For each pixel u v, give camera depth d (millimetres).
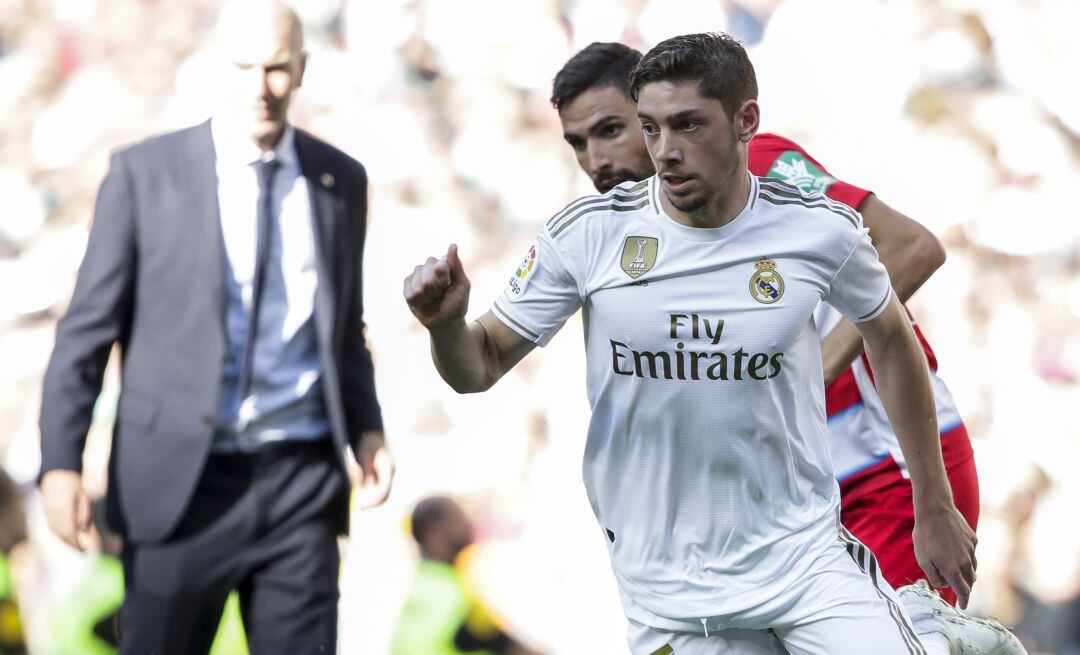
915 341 12023
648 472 11773
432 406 33219
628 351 11375
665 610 12062
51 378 14930
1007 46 38656
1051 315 35312
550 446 32250
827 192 13633
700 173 10773
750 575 11797
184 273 15172
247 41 15344
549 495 31547
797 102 38375
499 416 32531
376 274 35156
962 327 34625
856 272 11445
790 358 11375
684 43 10789
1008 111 37875
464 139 38312
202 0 41125
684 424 11484
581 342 33250
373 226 35750
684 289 11227
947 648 13273
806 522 11797
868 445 14383
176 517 14961
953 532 12297
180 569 15086
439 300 10492
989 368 34219
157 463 15031
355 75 39562
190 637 15336
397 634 24969
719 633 12188
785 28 38781
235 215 15367
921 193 37094
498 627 25344
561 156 38031
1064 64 38469
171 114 39812
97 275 15109
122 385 15312
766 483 11633
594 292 11422
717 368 11266
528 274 11570
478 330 11430
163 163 15367
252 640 15359
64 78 40469
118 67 40438
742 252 11211
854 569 11984
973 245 36281
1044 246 36250
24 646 22938
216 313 15133
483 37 39719
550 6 39906
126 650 15281
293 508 15336
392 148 38281
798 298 11227
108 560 24297
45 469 14828
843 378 14391
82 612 24094
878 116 38125
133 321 15406
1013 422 33406
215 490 15188
